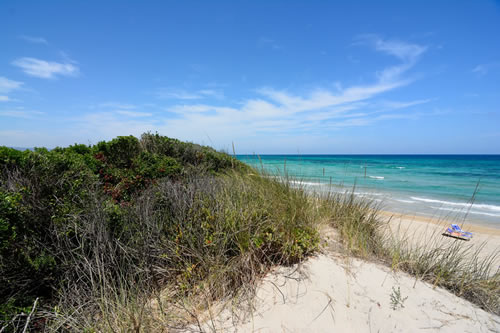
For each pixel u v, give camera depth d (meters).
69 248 2.25
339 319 1.98
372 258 2.96
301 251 2.65
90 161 4.21
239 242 2.52
